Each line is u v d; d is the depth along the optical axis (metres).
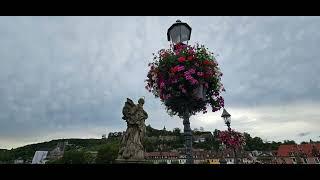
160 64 5.13
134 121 9.59
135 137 9.48
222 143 15.73
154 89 5.34
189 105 4.98
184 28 5.48
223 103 5.41
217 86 5.36
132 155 9.27
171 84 4.97
